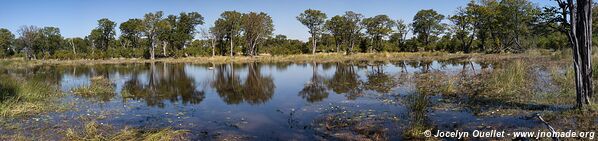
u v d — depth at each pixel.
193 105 14.84
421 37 76.56
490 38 62.75
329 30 75.94
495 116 9.99
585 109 9.20
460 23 60.66
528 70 20.02
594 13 36.09
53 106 13.91
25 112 12.61
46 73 35.31
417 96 12.95
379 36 76.69
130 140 9.05
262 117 11.82
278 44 89.06
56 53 74.12
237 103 15.16
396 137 8.59
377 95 15.39
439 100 13.00
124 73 34.62
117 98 16.92
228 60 58.16
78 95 17.86
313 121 10.80
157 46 80.81
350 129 9.59
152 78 28.67
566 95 11.86
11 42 87.06
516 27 49.88
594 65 15.70
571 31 9.36
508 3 50.28
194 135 9.60
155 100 16.42
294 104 14.27
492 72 20.19
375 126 9.69
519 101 11.68
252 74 30.77
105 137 9.48
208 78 27.89
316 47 77.94
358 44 78.31
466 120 9.80
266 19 71.75
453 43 64.31
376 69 31.42
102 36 87.75
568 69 16.12
